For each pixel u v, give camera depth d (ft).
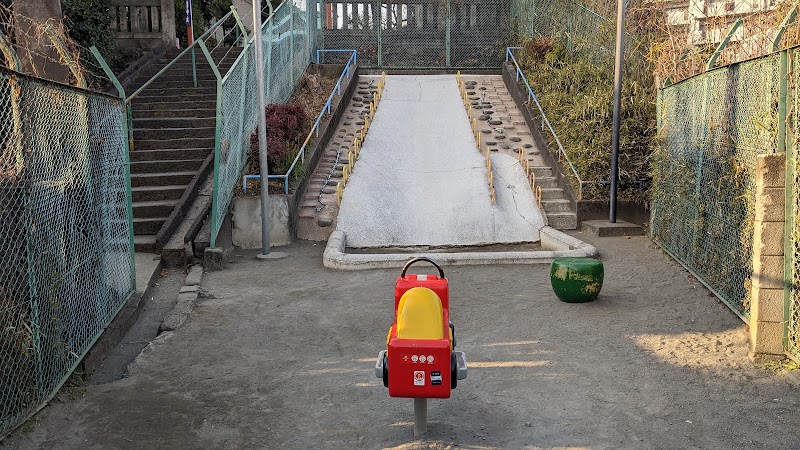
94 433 13.74
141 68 51.98
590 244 33.14
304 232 37.29
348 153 44.32
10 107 14.02
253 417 14.48
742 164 20.29
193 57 48.21
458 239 37.35
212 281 27.68
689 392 15.23
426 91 55.67
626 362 17.26
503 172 42.78
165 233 31.14
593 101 42.11
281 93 47.83
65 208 16.57
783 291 16.61
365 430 13.67
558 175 41.63
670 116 30.09
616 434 13.20
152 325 22.09
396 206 39.81
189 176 37.01
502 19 64.34
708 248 24.06
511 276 27.40
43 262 14.92
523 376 16.43
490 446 12.68
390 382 11.80
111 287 20.97
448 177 42.63
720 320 20.62
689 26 38.29
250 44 40.14
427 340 11.77
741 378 15.96
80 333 17.30
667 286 24.85
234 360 18.21
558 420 13.85
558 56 53.36
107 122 21.24
